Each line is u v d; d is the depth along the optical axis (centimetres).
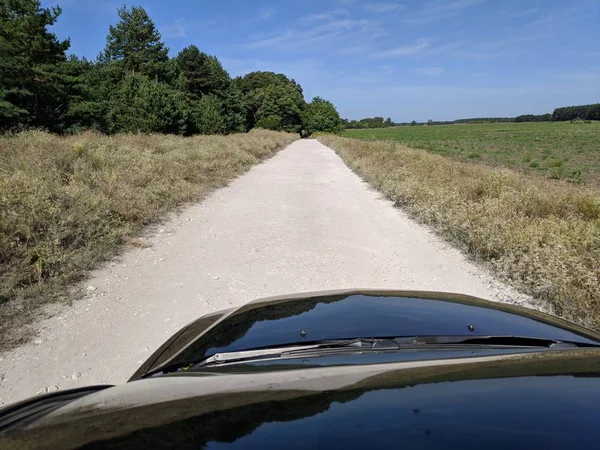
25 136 1402
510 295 562
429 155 2367
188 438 97
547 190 1065
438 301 247
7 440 112
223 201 1234
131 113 3609
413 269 681
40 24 3394
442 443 90
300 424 99
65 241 677
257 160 2594
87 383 361
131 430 104
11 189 707
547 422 98
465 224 788
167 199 1083
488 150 4569
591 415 102
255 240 841
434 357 173
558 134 8088
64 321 474
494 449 87
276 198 1328
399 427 96
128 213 866
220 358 191
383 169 1714
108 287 575
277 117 9081
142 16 5619
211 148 2088
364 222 1016
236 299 553
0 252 561
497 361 150
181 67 6638
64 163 1067
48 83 3375
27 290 524
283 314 235
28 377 367
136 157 1308
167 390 142
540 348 192
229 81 7294
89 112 3656
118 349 420
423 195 1098
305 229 941
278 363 177
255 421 103
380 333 199
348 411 105
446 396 113
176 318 493
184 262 693
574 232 662
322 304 245
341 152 3353
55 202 726
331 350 187
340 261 719
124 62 5575
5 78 3138
